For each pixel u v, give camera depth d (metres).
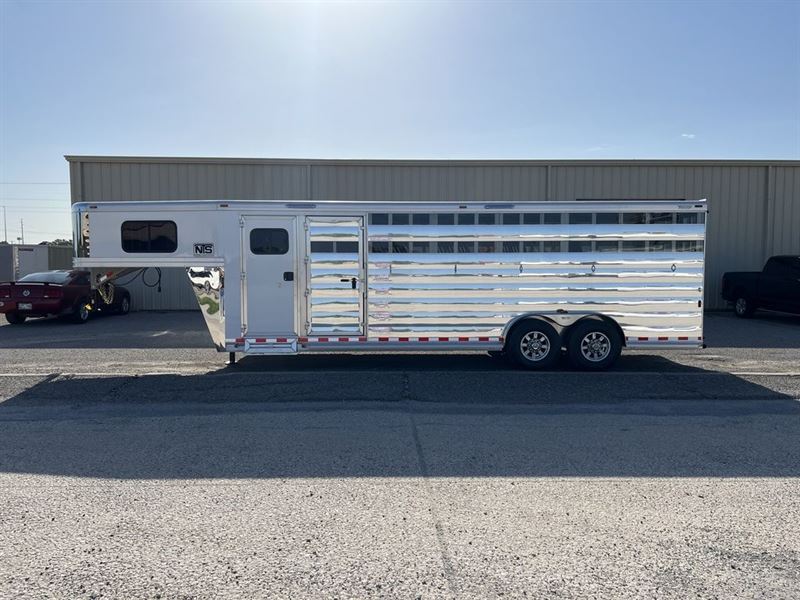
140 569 3.46
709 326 15.40
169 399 7.60
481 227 9.39
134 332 14.29
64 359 10.68
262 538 3.85
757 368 9.76
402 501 4.43
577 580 3.37
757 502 4.43
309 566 3.50
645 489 4.67
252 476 4.94
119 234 9.42
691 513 4.23
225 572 3.44
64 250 28.06
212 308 9.43
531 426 6.39
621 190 18.64
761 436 6.06
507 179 18.56
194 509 4.29
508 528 4.00
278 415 6.82
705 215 9.44
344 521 4.09
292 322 9.45
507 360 10.38
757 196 18.86
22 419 6.72
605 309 9.46
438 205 9.38
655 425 6.45
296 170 18.45
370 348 9.45
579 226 9.41
